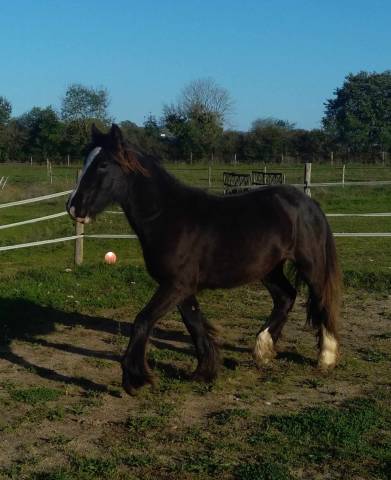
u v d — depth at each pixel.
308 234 5.81
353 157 55.56
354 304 8.73
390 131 61.53
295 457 4.18
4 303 8.26
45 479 3.84
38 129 57.34
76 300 8.63
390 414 4.92
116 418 4.85
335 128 61.62
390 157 55.47
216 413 4.95
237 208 5.57
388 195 25.19
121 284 9.55
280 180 25.45
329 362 5.96
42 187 26.28
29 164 56.09
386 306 8.62
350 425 4.65
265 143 54.97
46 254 13.50
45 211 21.44
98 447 4.33
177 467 4.01
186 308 5.57
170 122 55.59
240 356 6.46
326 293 5.93
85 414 4.91
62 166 52.88
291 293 6.22
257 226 5.52
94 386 5.57
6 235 16.16
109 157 5.13
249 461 4.12
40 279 9.66
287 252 5.75
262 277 5.78
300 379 5.80
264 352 6.07
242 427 4.67
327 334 5.97
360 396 5.37
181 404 5.14
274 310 6.23
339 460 4.14
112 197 5.20
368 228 17.36
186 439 4.44
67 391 5.39
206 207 5.45
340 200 23.55
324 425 4.64
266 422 4.73
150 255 5.29
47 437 4.49
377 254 12.98
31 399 5.15
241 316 8.05
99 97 56.88
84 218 5.15
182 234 5.24
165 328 7.49
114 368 6.08
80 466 4.00
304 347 6.74
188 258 5.25
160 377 5.75
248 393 5.42
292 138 56.34
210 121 56.19
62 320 7.77
